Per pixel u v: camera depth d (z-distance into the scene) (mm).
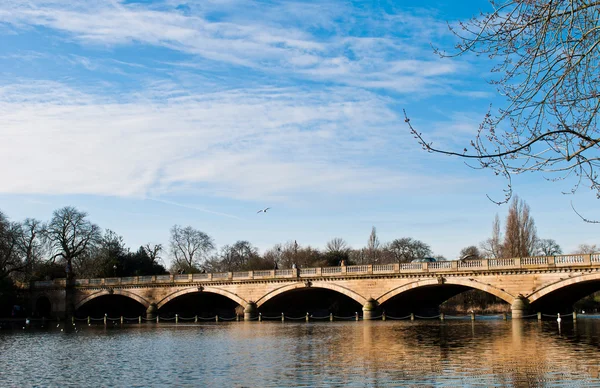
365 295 95062
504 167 17328
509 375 32375
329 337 61281
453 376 32531
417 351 44938
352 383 31422
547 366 35219
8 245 114500
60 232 130750
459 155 17188
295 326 85438
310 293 110500
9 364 43906
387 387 30000
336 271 98625
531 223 111938
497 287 82312
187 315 126250
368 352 45281
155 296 118125
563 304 94312
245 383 32625
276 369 37469
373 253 159750
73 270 142250
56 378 36688
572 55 16484
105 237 149375
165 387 32312
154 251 166250
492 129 17266
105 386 33344
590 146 16516
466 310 130750
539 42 16609
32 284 131000
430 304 109938
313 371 36062
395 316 99875
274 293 104688
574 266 75750
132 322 115125
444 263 87812
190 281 114562
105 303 131500
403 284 91125
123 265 143000
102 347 57000
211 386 32125
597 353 40906
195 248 174750
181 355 47750
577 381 30094
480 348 45812
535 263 79250
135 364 42594
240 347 53062
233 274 110688
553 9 16312
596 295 128625
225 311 134000
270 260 178250
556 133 16688
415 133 17188
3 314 120312
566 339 51344
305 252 168625
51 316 126938
